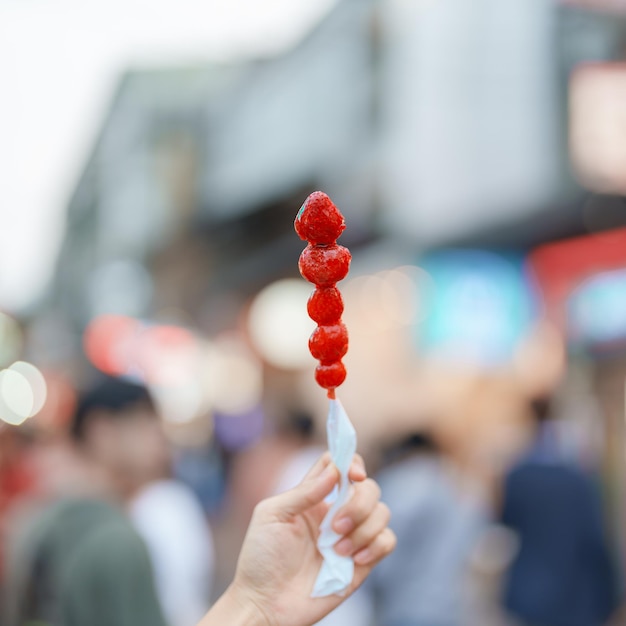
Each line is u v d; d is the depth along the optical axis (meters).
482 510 5.28
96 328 10.18
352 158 7.19
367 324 8.41
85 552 2.12
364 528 1.33
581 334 7.02
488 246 7.74
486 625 4.73
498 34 6.12
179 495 3.27
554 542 4.22
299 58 7.98
